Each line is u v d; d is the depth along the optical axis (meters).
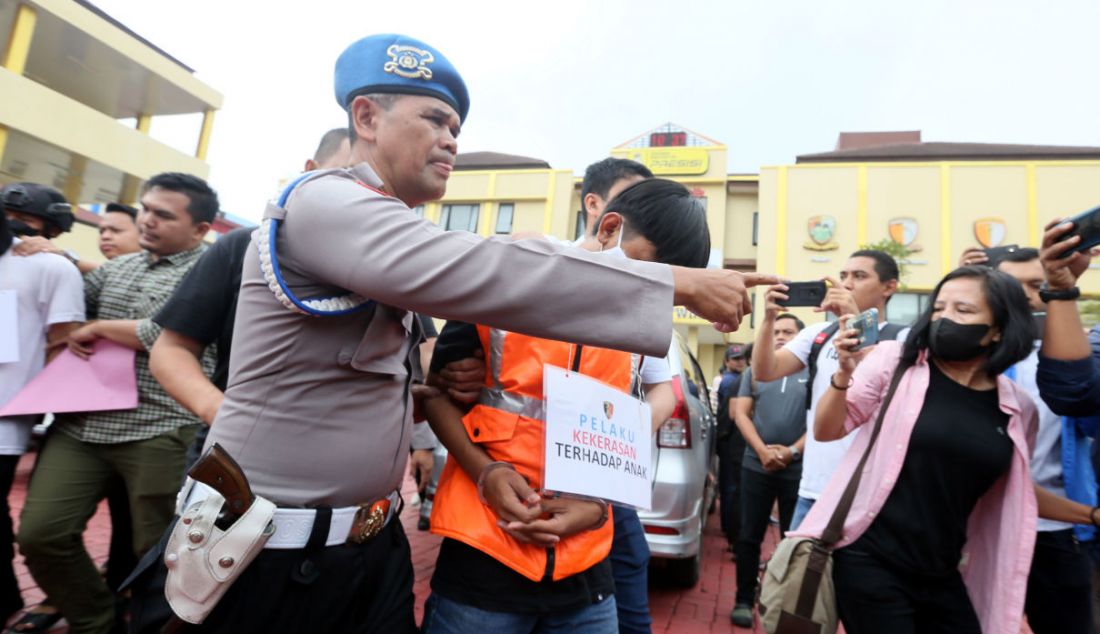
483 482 1.34
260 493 1.05
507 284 0.91
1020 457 1.82
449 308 0.93
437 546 4.38
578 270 0.93
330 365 1.08
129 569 2.69
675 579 4.07
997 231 19.02
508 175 23.06
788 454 3.53
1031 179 19.05
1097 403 1.80
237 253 1.72
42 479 2.31
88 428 2.31
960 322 1.82
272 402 1.07
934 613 1.86
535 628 1.45
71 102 13.56
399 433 1.22
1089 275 16.19
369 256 0.94
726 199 21.78
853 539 1.84
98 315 2.54
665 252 1.61
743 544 3.65
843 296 2.60
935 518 1.80
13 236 2.55
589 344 0.94
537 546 1.35
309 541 1.06
